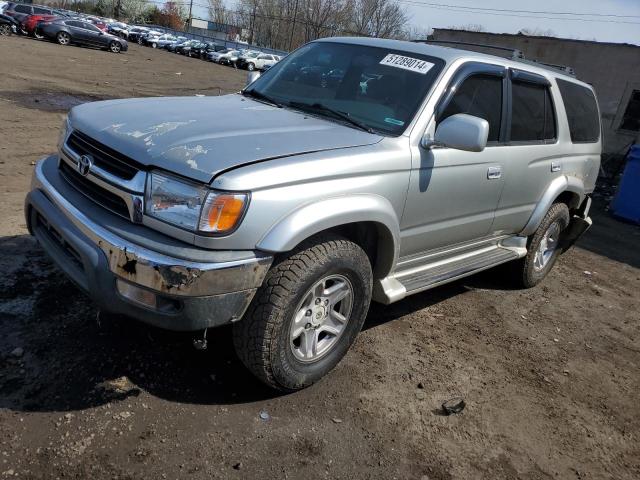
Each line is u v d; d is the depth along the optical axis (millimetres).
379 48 4082
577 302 5566
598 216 10328
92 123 3086
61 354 3164
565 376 4035
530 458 3086
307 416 3064
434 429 3164
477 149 3299
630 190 10023
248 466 2646
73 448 2562
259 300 2818
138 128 2951
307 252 2902
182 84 20969
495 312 4918
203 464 2607
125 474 2477
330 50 4273
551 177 5012
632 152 9984
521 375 3922
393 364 3732
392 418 3184
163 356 3301
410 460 2889
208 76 27672
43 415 2721
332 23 67312
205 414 2932
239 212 2584
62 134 3334
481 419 3332
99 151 2887
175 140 2791
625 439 3418
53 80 15641
